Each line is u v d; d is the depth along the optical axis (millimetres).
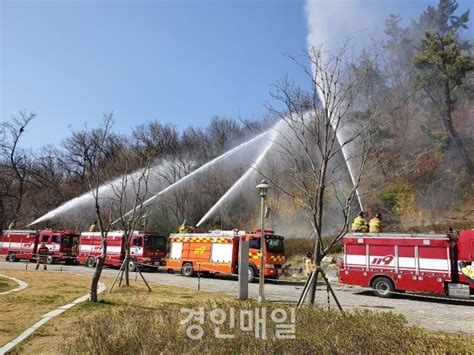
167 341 6281
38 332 8758
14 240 36156
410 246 16516
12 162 50531
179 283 20375
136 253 27891
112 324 7328
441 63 32625
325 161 10305
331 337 6023
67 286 16578
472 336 8078
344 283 18016
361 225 19094
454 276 15414
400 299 16375
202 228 40188
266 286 20203
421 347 5930
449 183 32531
